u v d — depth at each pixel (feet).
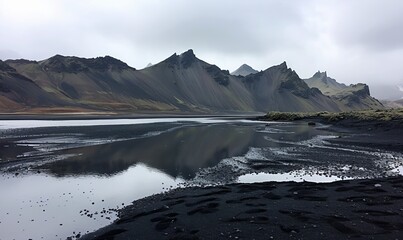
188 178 85.20
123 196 68.59
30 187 75.05
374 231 43.60
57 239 46.55
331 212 52.21
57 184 78.13
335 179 83.41
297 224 47.01
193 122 373.61
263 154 125.18
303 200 59.82
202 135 202.08
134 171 93.61
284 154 125.18
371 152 130.11
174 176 87.51
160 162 107.55
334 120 306.96
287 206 56.08
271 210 53.93
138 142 159.74
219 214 52.49
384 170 94.94
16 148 133.18
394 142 157.99
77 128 243.40
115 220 53.83
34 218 55.11
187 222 49.14
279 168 98.07
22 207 60.90
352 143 158.61
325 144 156.25
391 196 61.41
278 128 269.23
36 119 370.73
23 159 109.40
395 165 102.78
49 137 175.22
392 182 74.64
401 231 43.47
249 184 74.64
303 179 83.56
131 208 59.52
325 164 104.47
